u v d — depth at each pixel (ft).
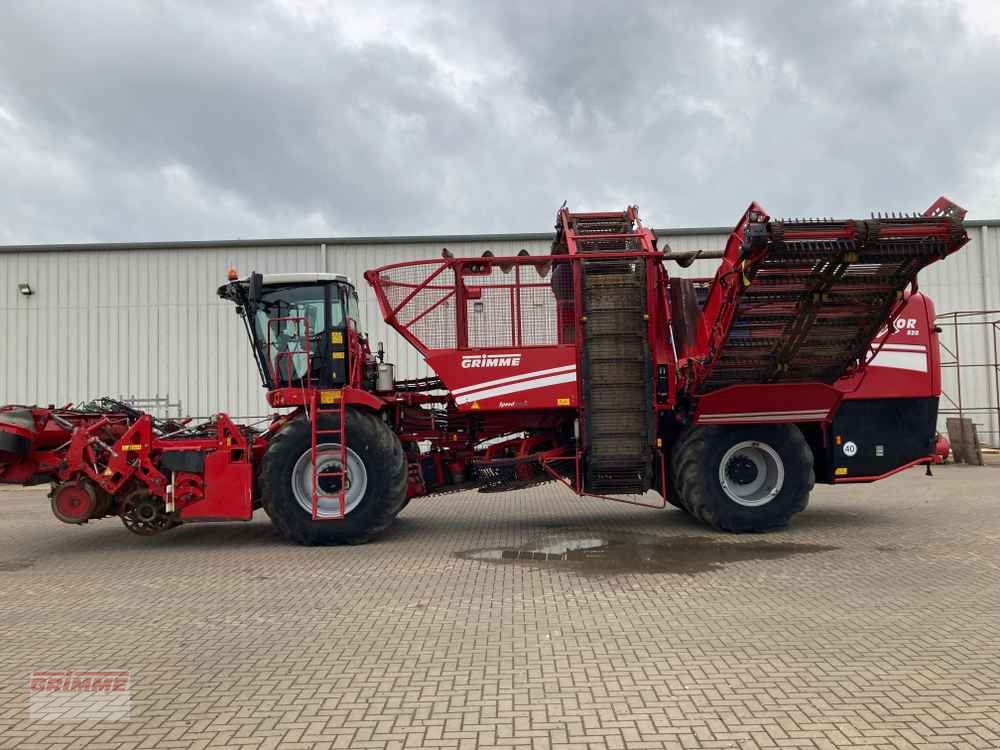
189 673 13.42
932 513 30.55
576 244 27.07
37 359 58.13
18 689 12.80
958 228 21.66
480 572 21.27
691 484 26.55
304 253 58.80
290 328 27.91
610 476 26.61
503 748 10.25
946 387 59.57
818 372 26.35
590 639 14.98
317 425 25.72
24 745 10.61
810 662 13.47
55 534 29.55
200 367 58.13
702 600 17.87
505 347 26.91
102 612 17.63
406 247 58.85
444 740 10.53
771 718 11.08
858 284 23.30
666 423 28.22
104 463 26.50
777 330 24.61
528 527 29.25
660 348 27.25
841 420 27.86
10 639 15.60
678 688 12.31
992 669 13.00
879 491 37.83
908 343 28.09
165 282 58.44
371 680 12.92
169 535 28.84
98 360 58.08
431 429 28.91
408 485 27.73
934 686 12.24
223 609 17.72
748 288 23.09
